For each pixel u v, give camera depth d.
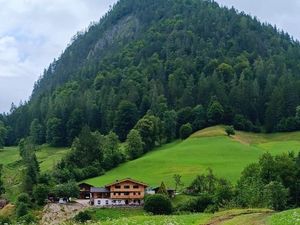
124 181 146.50
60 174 173.12
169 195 135.38
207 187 136.38
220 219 54.72
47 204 142.88
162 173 164.38
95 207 133.12
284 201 99.00
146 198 125.44
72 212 130.62
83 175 177.50
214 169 160.00
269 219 47.78
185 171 162.50
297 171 118.25
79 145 192.12
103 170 181.50
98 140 192.88
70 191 151.25
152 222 49.91
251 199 100.81
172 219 52.88
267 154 119.94
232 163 167.50
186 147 195.75
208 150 187.50
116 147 195.25
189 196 135.75
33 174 163.25
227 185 120.12
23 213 129.75
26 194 143.62
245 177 118.06
